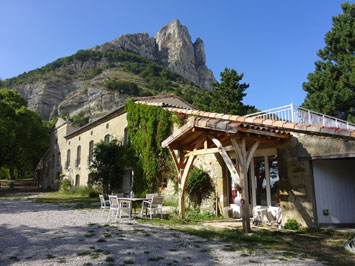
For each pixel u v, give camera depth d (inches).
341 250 179.2
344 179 276.4
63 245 182.2
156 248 177.9
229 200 357.1
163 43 5895.7
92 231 229.9
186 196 406.6
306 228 254.8
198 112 414.9
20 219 300.0
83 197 665.0
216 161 373.1
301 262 151.3
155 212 339.9
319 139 257.0
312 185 261.6
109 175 604.7
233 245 190.2
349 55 830.5
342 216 265.1
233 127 226.5
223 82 1148.5
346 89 762.2
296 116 327.6
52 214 344.2
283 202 279.9
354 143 233.3
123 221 286.7
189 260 153.6
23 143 1139.9
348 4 903.1
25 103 1191.6
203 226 269.0
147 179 502.3
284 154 283.6
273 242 202.2
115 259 152.7
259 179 330.0
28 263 143.7
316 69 951.0
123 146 611.8
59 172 995.9
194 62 5974.4
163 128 482.3
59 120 1070.4
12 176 1475.1
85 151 813.9
